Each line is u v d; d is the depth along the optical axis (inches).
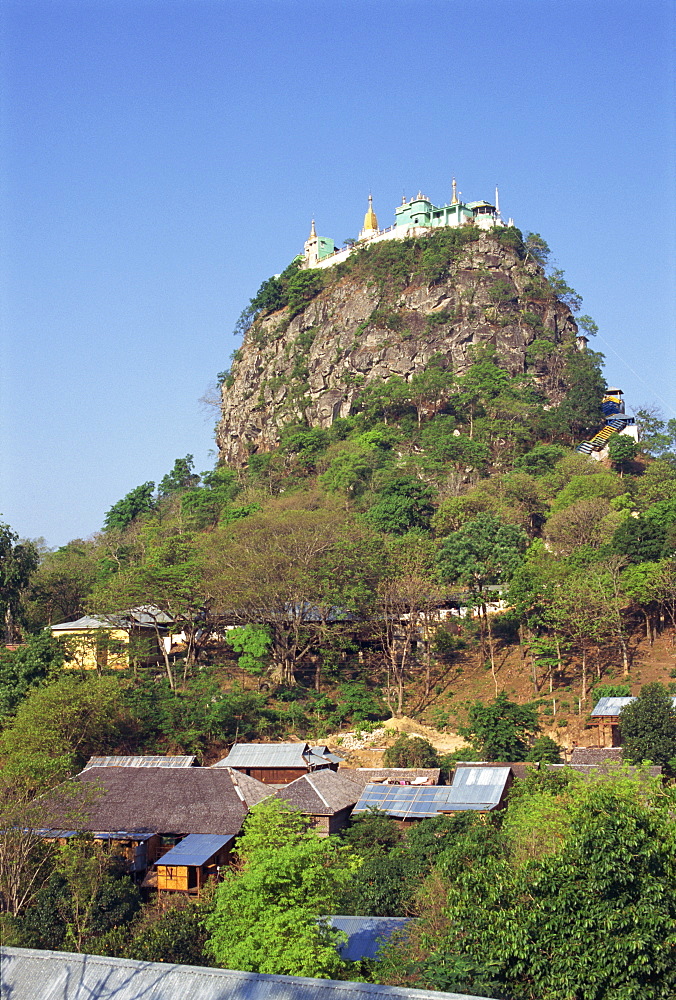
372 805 2699.3
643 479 5703.7
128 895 2151.8
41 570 5329.7
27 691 3582.7
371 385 7495.1
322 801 2615.7
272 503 5930.1
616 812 1444.4
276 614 4170.8
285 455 7180.1
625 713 3068.4
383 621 4318.4
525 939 1355.8
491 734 3230.8
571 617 3831.2
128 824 2573.8
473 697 3991.1
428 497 5546.3
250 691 3976.4
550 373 7416.3
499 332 7500.0
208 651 4554.6
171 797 2682.1
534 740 3405.5
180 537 4968.0
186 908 1983.3
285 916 1665.8
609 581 3951.8
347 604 4092.0
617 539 4279.0
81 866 2146.9
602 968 1300.4
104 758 3122.5
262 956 1642.5
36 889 2196.1
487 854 1793.8
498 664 4205.2
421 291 7800.2
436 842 2284.7
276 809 2014.0
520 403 6761.8
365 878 2159.2
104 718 3309.5
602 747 3107.8
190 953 1777.8
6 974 1422.2
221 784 2726.4
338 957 1651.1
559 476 5738.2
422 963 1499.8
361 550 4318.4
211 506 6392.7
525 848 1813.5
